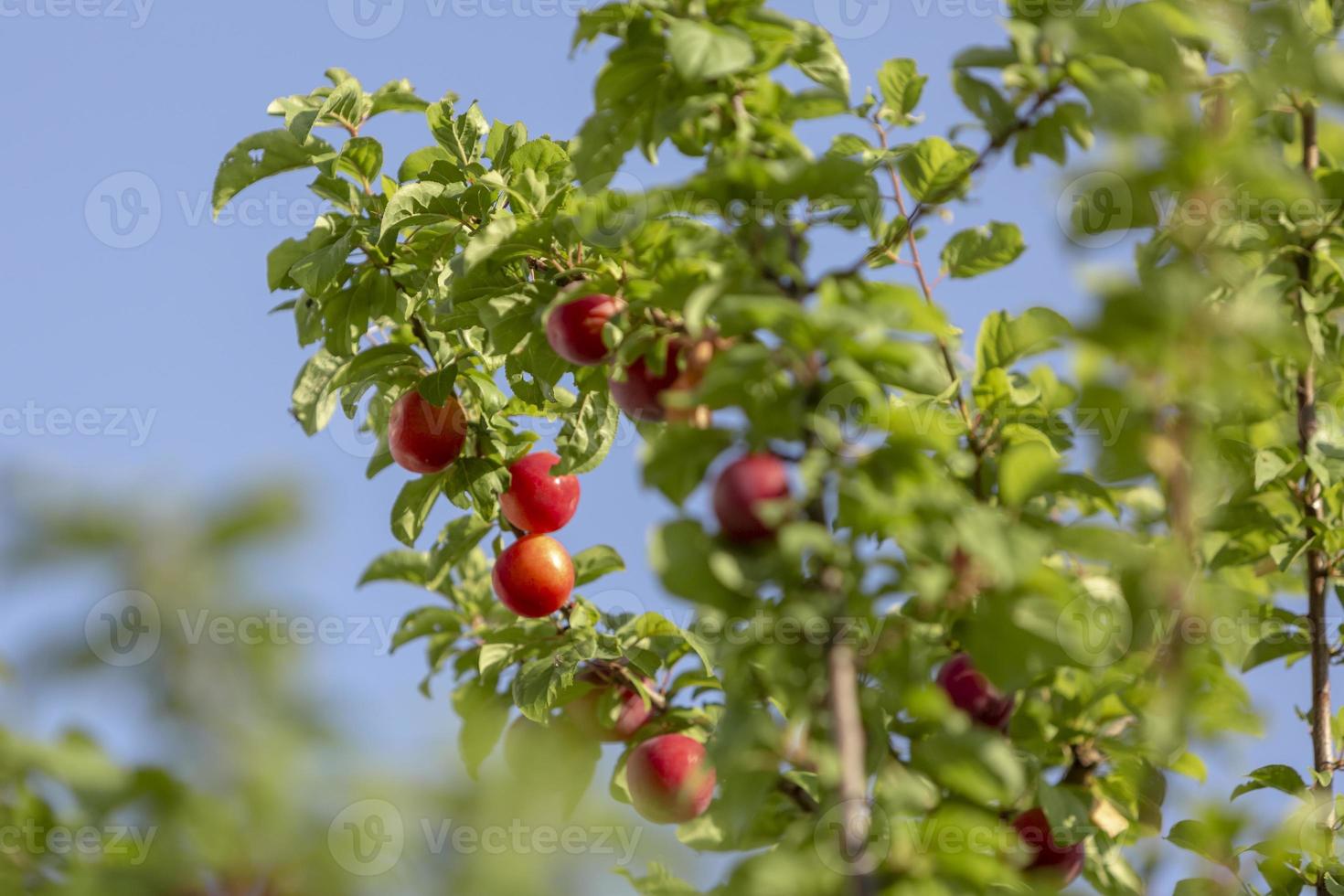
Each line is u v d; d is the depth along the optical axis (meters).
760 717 1.52
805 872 1.51
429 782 1.22
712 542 1.52
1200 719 1.63
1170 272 1.53
